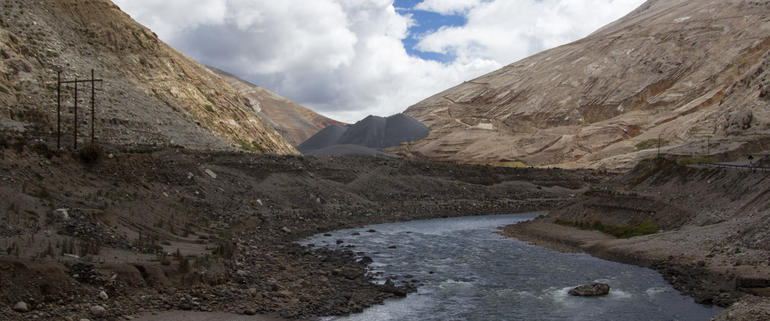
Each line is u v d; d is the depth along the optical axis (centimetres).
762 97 12050
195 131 8375
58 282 2262
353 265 3822
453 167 10000
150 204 4394
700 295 2945
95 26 8850
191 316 2358
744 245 3619
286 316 2503
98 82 7744
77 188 3988
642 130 18050
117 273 2480
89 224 3133
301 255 4097
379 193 8006
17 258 2266
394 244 4962
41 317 2055
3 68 6775
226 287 2808
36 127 6200
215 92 10556
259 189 6575
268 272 3306
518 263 4059
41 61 7356
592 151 17650
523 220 7131
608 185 8050
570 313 2722
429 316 2664
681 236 4306
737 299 2798
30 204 3066
